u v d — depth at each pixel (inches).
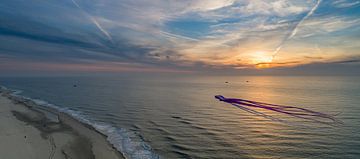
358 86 5920.3
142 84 7662.4
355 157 1055.0
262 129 1536.7
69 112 2135.8
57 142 1163.9
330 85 6624.0
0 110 2097.7
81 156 992.9
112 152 1056.2
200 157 1039.6
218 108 2448.3
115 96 3641.7
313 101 3024.1
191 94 4084.6
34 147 1082.1
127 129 1512.1
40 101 2935.5
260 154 1078.4
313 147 1174.3
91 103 2795.3
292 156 1059.3
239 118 1902.1
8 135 1264.8
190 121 1787.6
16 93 3991.1
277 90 5029.5
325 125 1637.6
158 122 1744.6
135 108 2421.3
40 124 1578.5
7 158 949.2
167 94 4052.7
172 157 1031.6
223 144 1216.8
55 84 7003.0
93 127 1534.2
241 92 4542.3
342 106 2512.3
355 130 1487.5
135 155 1037.8
